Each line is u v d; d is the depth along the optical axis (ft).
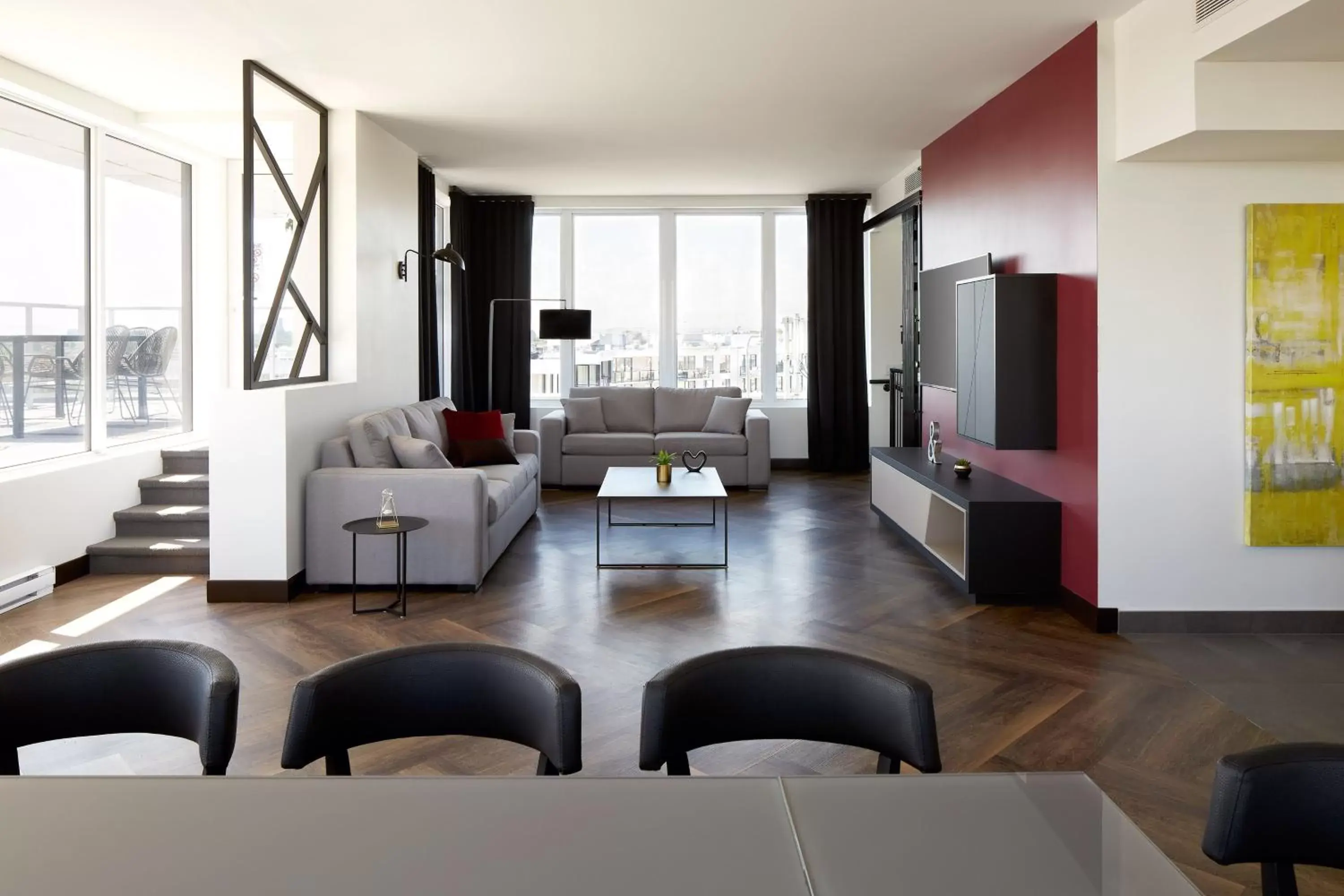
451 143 22.75
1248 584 14.66
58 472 17.43
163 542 18.74
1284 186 14.24
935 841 3.60
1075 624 15.10
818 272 31.71
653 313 32.71
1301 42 11.59
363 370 20.06
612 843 3.54
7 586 15.84
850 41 15.29
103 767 9.89
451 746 10.41
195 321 23.06
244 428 16.19
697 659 5.43
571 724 5.05
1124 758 10.09
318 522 16.79
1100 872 3.41
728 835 3.62
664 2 13.58
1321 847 4.18
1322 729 10.85
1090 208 14.60
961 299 17.74
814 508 25.43
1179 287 14.35
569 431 29.78
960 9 13.83
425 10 13.87
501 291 31.35
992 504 15.80
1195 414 14.48
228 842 3.53
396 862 3.38
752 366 32.99
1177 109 12.74
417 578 16.76
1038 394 15.80
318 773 9.72
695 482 20.33
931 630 14.67
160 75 17.02
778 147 23.61
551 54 15.94
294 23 14.46
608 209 32.09
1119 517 14.56
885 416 31.09
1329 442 14.38
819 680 5.49
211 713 5.12
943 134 22.12
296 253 18.04
